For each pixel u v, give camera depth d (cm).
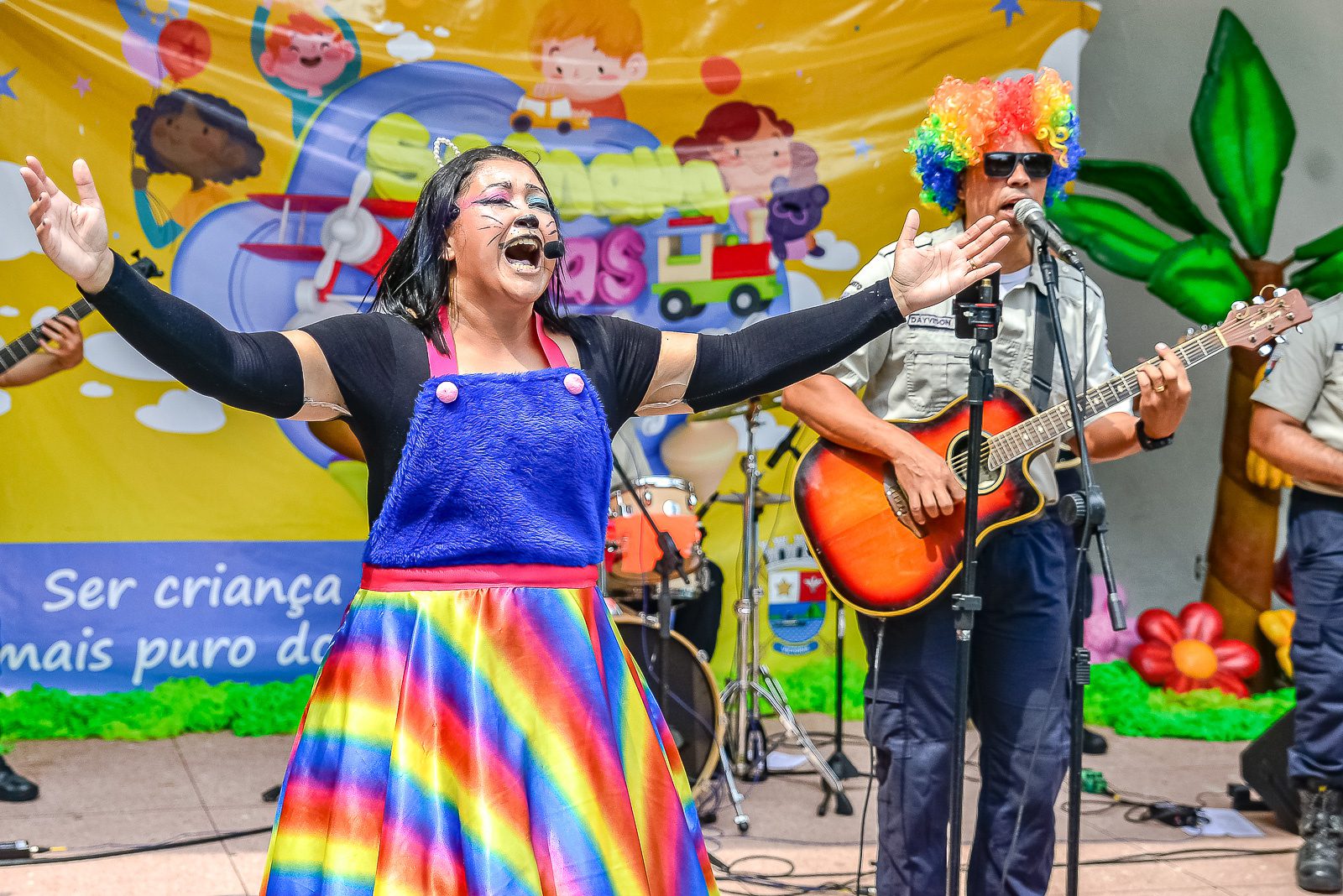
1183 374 293
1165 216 618
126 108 500
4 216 495
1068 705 299
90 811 409
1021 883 295
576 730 190
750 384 215
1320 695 370
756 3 536
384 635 193
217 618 527
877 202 549
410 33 520
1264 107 614
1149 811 428
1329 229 617
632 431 530
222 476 526
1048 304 308
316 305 521
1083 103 618
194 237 510
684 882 198
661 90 535
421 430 192
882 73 543
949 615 297
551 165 532
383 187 521
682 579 451
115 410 515
